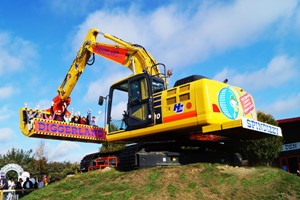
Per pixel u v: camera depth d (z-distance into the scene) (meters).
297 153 28.84
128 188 9.16
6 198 15.16
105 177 10.54
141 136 11.16
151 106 10.75
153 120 10.65
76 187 10.48
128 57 15.59
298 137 29.11
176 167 9.61
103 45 16.62
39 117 17.42
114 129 11.87
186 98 10.12
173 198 8.09
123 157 10.92
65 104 18.23
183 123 9.98
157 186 8.74
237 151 12.91
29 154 44.53
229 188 8.47
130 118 11.30
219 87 10.30
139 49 15.45
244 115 11.03
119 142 12.51
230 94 10.56
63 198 9.77
